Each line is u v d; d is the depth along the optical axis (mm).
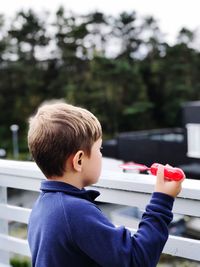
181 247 942
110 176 1024
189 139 14859
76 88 29094
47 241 819
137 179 977
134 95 29375
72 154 837
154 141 15719
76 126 836
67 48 31281
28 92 30344
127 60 31828
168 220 800
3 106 30203
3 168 1248
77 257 806
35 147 861
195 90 30062
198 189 873
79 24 31797
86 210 809
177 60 30266
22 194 4906
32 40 31594
